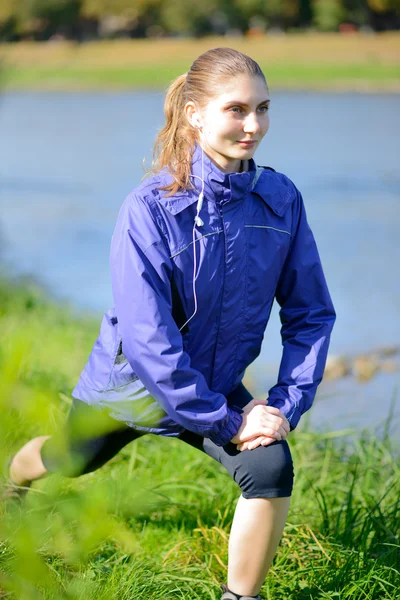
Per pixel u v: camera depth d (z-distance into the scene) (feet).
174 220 25.59
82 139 198.90
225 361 26.89
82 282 81.30
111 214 118.73
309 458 40.98
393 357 61.57
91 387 27.50
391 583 28.94
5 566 17.11
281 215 26.73
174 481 36.47
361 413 50.42
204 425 24.56
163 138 27.20
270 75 426.51
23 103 307.17
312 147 178.70
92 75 466.70
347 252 93.81
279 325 69.31
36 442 29.30
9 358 13.15
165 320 24.82
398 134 202.28
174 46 639.35
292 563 30.19
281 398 26.27
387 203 123.13
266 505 24.98
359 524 33.19
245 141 25.58
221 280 25.96
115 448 28.58
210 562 29.81
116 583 26.58
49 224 110.52
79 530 15.12
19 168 157.48
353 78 408.87
